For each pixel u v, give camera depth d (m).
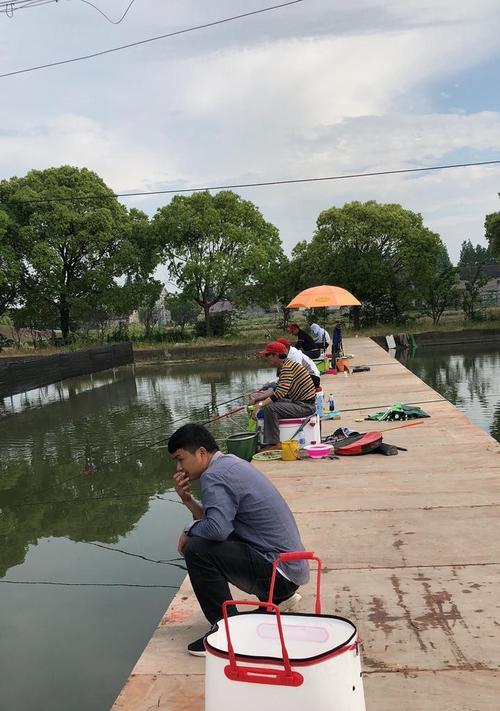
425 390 10.81
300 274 30.56
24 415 14.67
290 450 6.42
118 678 3.79
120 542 6.13
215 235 27.91
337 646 1.96
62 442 11.20
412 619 3.13
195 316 37.00
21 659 4.04
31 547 6.14
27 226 27.48
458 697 2.50
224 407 13.95
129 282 29.17
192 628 3.19
